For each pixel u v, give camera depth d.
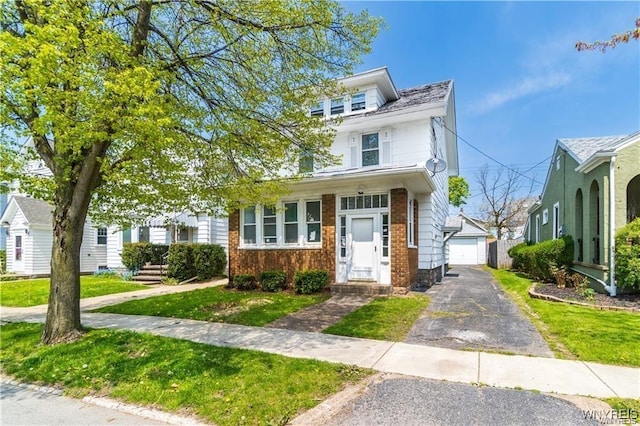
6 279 17.14
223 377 4.46
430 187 11.86
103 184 6.93
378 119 13.27
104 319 8.07
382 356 5.20
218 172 7.55
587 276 10.88
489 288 12.31
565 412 3.51
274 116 6.93
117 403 4.09
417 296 10.20
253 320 7.64
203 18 6.39
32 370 5.11
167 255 16.08
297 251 11.91
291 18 5.88
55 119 4.36
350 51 6.64
